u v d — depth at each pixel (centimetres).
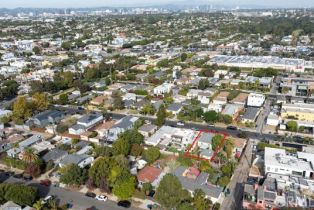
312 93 17138
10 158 10356
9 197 7831
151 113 14675
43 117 13500
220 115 13675
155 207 7950
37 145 11156
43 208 7825
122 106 15425
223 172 9412
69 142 11600
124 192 8044
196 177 8875
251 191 7925
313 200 7312
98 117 13475
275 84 19588
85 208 8075
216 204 7962
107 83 19175
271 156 9600
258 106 15450
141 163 9969
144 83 19800
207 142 11081
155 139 11481
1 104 16312
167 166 9931
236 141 11394
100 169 8662
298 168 8838
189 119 13950
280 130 12812
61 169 9488
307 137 12106
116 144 10412
